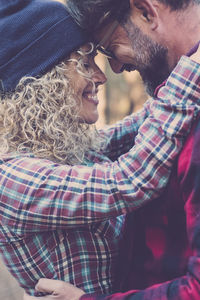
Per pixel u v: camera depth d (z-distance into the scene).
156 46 1.29
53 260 1.34
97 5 1.30
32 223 1.28
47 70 1.37
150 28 1.28
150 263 1.25
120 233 1.40
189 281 1.07
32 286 1.39
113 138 1.61
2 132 1.39
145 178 1.18
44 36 1.34
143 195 1.19
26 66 1.35
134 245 1.29
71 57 1.38
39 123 1.38
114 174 1.23
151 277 1.25
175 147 1.16
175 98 1.18
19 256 1.36
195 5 1.25
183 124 1.14
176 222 1.20
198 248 1.07
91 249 1.35
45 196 1.26
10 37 1.34
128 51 1.34
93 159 1.51
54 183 1.26
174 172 1.17
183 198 1.14
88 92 1.43
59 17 1.35
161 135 1.18
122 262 1.35
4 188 1.30
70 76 1.38
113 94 5.52
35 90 1.36
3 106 1.37
